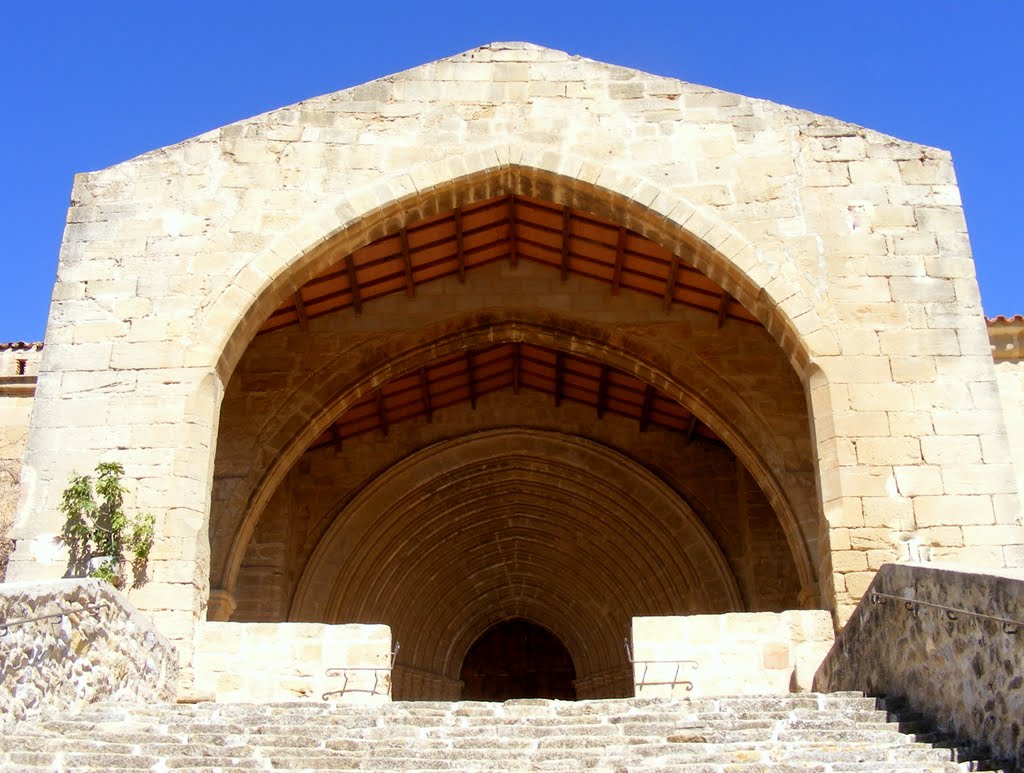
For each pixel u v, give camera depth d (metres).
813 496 18.94
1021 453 20.73
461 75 17.36
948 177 16.48
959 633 8.74
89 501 14.18
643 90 17.17
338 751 8.69
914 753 8.15
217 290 15.85
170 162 16.67
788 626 14.06
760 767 7.82
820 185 16.41
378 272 19.98
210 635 13.97
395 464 24.00
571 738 8.94
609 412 24.47
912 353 15.36
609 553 25.59
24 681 9.52
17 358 22.61
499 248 20.62
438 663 28.11
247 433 20.05
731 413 19.92
